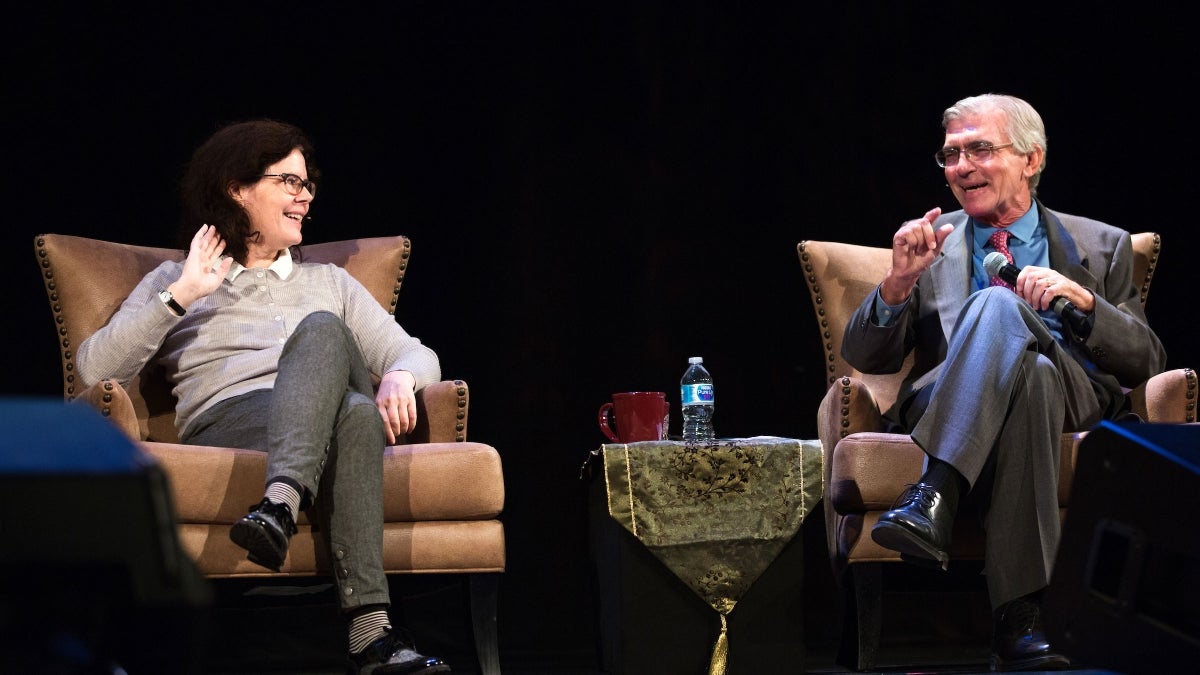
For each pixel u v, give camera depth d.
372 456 3.34
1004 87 6.21
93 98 5.57
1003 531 3.44
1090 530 1.83
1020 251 4.25
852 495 3.68
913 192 6.16
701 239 6.06
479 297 5.91
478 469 3.56
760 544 3.70
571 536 5.81
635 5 6.09
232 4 5.74
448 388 3.79
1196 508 1.70
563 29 6.04
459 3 5.96
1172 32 6.15
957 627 5.32
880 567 3.73
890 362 4.16
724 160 6.11
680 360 5.99
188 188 4.12
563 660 4.88
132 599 1.22
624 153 6.05
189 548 3.39
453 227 5.91
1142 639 1.81
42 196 5.50
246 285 4.06
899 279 3.96
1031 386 3.46
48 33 5.55
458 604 5.37
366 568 3.26
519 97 5.98
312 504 3.36
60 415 1.22
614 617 3.74
